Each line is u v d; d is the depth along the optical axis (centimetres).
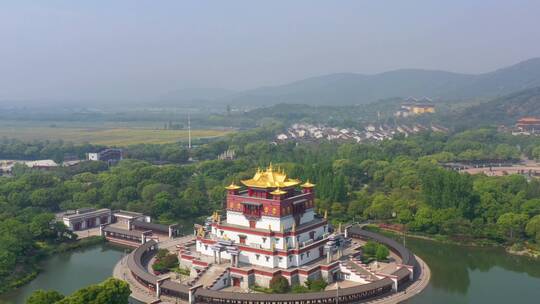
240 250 15875
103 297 12012
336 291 14188
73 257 19088
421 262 18238
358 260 16825
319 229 16900
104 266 17988
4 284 15650
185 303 14275
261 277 15075
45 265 18088
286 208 15738
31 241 18738
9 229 18425
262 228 15862
